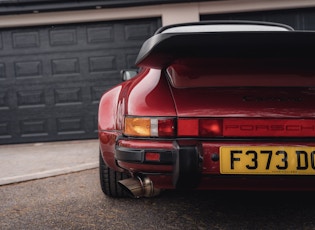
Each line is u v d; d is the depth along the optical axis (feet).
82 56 18.28
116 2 17.51
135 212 6.61
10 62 18.20
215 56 4.55
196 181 4.68
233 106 4.87
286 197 7.23
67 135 18.38
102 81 18.35
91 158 12.55
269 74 4.92
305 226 5.68
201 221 6.03
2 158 13.70
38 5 17.30
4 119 18.28
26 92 18.25
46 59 18.24
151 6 18.07
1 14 17.54
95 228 5.93
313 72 4.89
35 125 18.33
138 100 5.21
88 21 18.07
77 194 8.06
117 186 7.29
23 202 7.68
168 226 5.86
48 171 10.24
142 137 5.04
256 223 5.86
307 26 18.48
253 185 4.91
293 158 4.76
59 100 18.31
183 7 18.16
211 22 7.91
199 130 4.87
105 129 6.17
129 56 18.40
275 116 4.81
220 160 4.77
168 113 4.94
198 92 5.05
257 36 4.08
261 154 4.77
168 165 4.86
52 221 6.37
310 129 4.83
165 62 4.87
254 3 18.22
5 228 6.11
